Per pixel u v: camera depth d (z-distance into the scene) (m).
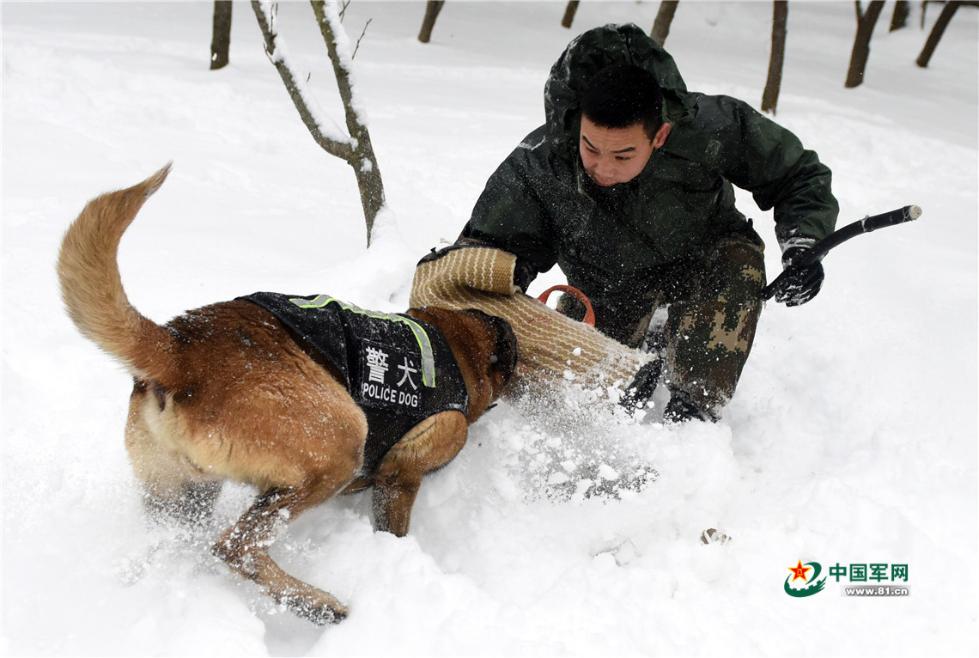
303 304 2.94
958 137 11.24
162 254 5.03
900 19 18.80
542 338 3.70
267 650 2.70
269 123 8.44
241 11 14.99
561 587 3.07
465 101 10.38
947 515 3.59
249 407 2.66
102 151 6.92
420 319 3.42
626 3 19.16
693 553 3.34
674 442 3.75
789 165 3.64
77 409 3.59
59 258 2.41
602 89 3.10
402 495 3.25
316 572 2.98
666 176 3.54
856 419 4.43
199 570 2.88
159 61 10.33
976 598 3.20
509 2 18.53
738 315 3.84
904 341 5.14
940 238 7.07
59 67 9.02
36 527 2.95
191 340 2.66
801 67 15.83
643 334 4.38
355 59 12.19
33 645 2.49
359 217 6.40
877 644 3.02
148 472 2.77
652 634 2.90
